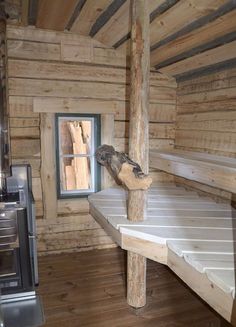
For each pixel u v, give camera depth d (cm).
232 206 240
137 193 194
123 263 275
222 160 213
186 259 146
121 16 215
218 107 254
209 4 166
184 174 222
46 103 272
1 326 142
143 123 186
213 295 128
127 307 208
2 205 192
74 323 190
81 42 276
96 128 297
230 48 207
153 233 176
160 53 260
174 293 227
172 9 185
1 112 207
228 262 139
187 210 226
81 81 281
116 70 291
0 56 203
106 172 304
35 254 228
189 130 299
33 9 223
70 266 267
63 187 305
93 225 303
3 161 211
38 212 285
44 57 267
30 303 209
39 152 278
